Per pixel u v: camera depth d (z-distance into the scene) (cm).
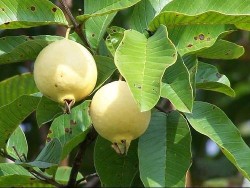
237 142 67
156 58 58
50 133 79
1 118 71
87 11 66
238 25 65
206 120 68
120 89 60
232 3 67
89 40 72
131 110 59
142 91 55
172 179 63
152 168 64
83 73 60
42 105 71
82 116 80
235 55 71
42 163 69
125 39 60
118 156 76
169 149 66
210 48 70
